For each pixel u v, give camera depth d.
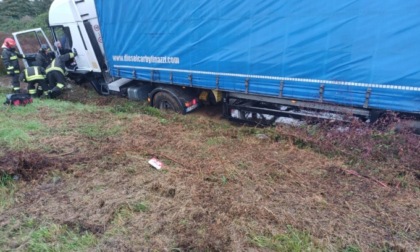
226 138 5.12
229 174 3.77
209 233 2.77
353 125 4.52
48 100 7.96
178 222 2.92
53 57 9.17
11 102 6.88
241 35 5.20
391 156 4.04
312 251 2.55
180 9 5.79
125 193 3.41
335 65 4.45
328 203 3.20
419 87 3.91
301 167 3.97
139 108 7.20
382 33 4.01
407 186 3.51
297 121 5.45
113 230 2.83
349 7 4.15
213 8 5.36
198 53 5.84
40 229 2.84
